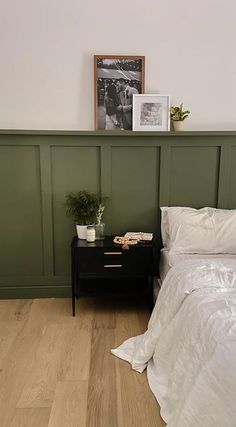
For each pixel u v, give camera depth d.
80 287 2.58
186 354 1.42
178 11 2.57
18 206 2.69
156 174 2.70
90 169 2.67
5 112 2.62
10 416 1.52
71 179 2.68
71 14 2.53
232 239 2.41
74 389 1.70
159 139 2.63
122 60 2.60
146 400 1.62
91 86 2.64
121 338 2.18
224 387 1.04
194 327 1.42
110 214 2.74
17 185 2.65
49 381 1.75
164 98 2.62
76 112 2.67
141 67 2.62
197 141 2.64
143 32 2.59
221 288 1.62
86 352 2.02
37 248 2.75
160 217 2.75
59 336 2.20
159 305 1.88
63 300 2.76
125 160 2.67
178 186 2.72
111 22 2.56
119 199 2.73
